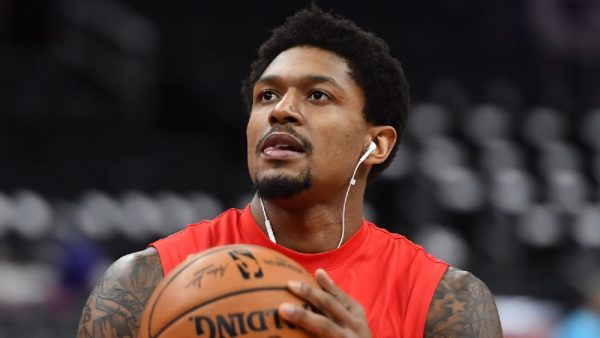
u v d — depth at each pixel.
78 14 22.17
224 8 23.47
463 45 24.06
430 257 4.40
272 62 4.20
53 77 20.25
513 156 20.34
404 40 23.42
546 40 25.34
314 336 3.40
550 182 19.83
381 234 4.43
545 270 17.14
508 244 17.88
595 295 9.46
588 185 20.78
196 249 4.18
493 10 25.03
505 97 23.12
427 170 18.47
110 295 4.00
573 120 22.70
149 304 3.49
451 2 24.61
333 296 3.56
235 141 20.41
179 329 3.35
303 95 4.04
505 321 11.12
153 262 4.09
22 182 16.61
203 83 21.41
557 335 10.98
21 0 22.09
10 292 12.88
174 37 22.62
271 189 3.94
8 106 19.02
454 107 21.67
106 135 18.98
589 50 25.92
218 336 3.32
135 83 21.12
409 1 24.22
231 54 22.31
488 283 15.73
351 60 4.16
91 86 20.94
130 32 21.73
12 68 20.12
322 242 4.20
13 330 10.16
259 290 3.39
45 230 15.20
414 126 20.08
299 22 4.23
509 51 24.56
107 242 15.48
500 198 18.48
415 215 17.36
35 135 18.44
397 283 4.23
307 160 3.94
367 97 4.19
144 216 16.20
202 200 17.02
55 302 11.88
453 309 4.14
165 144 19.12
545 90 24.22
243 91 4.63
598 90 25.03
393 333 4.07
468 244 17.84
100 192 17.11
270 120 3.96
